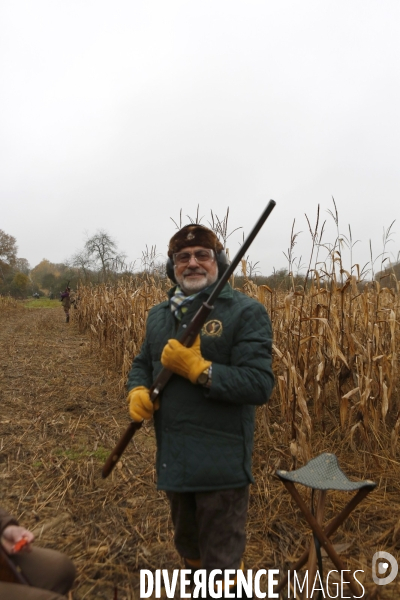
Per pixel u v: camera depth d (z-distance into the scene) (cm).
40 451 408
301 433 344
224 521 179
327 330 384
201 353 181
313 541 198
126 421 500
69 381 685
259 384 172
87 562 252
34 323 1895
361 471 362
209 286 187
